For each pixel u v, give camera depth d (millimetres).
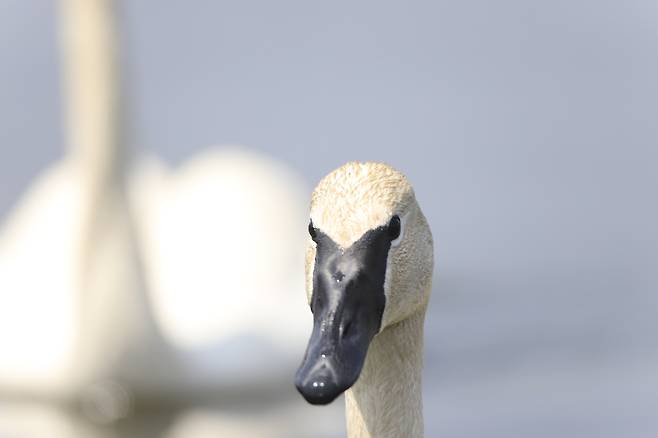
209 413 15859
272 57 23953
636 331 17266
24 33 23484
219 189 19141
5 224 21266
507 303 18438
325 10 25062
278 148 22172
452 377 15914
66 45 16656
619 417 14148
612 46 24906
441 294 18859
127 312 15984
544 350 16703
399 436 7617
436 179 21422
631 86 24297
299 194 19516
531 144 22375
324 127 22547
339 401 15672
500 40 24656
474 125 22609
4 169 21688
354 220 7020
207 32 24422
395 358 7551
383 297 7020
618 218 21047
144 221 16797
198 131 22656
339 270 6918
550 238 20281
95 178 16406
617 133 23094
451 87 23594
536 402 14820
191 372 16031
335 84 23516
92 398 15891
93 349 15984
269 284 17906
